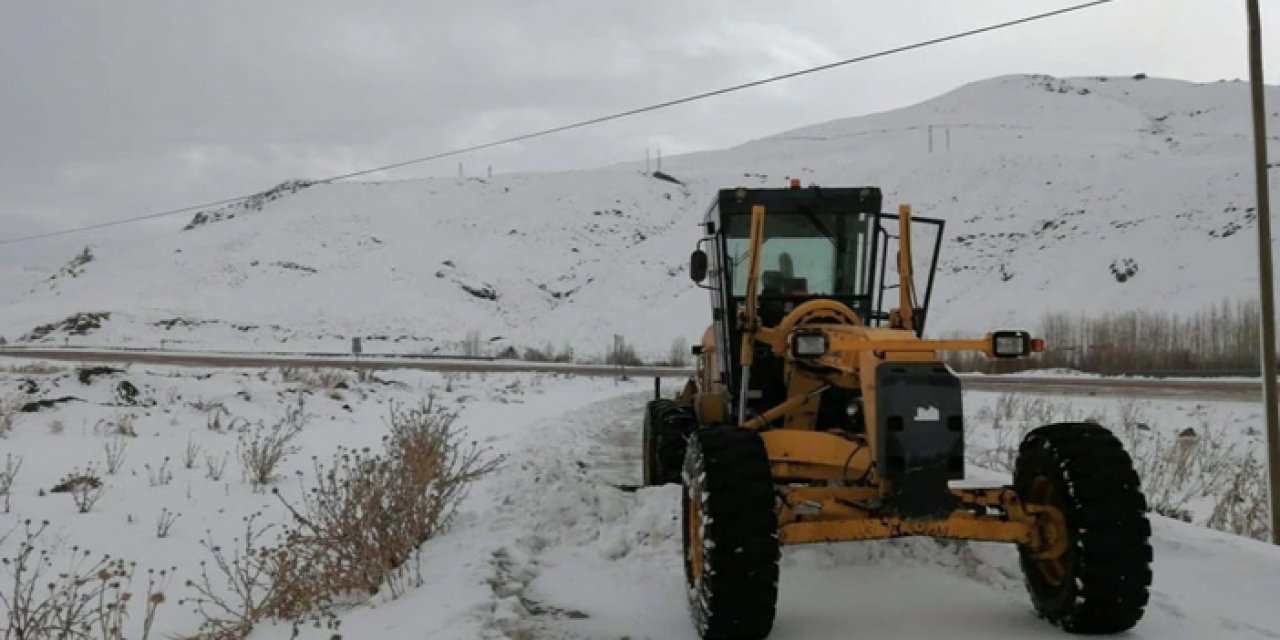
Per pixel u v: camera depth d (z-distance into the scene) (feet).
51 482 35.47
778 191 24.80
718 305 26.05
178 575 23.40
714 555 15.93
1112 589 16.02
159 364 114.11
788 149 432.25
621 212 315.78
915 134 418.31
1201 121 438.40
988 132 402.11
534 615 18.56
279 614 19.48
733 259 25.05
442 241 289.74
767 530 15.96
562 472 31.42
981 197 250.98
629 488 32.53
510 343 209.36
